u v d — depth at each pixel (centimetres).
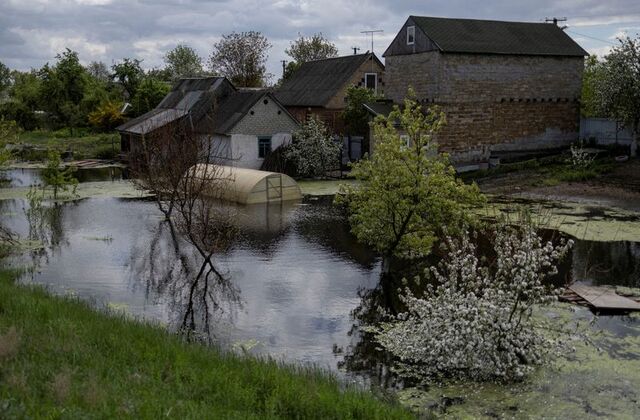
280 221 2550
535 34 4016
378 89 4703
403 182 1781
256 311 1535
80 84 6881
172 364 985
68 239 2238
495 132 3862
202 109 4288
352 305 1578
